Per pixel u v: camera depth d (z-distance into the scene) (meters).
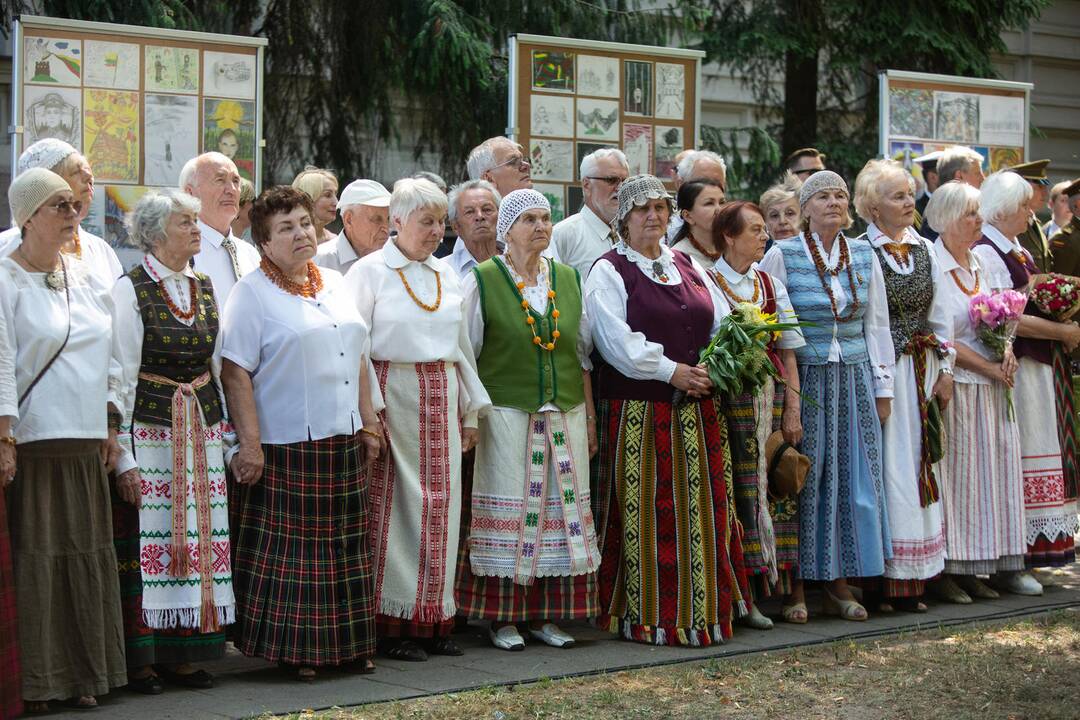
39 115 6.46
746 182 11.83
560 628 5.96
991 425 6.71
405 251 5.40
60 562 4.51
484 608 5.53
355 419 5.08
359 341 5.13
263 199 5.06
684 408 5.68
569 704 4.59
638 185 5.71
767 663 5.24
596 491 5.81
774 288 6.16
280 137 10.22
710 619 5.58
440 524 5.30
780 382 6.08
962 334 6.77
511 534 5.48
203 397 4.88
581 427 5.65
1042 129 16.31
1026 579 6.92
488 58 9.77
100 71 6.56
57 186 4.52
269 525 4.98
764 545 5.95
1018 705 4.64
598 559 5.63
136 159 6.65
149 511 4.75
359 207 6.07
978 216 6.79
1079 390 7.72
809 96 12.33
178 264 4.86
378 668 5.17
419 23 9.73
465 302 5.61
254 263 5.58
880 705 4.66
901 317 6.44
